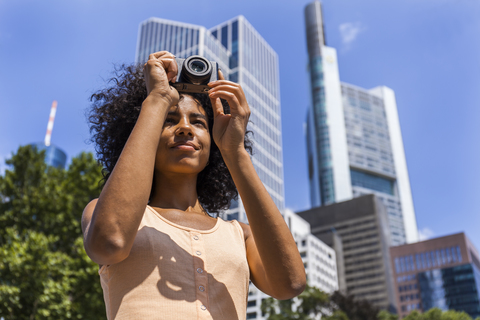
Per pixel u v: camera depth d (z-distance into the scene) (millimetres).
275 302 40562
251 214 1364
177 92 1416
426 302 107000
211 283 1265
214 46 114938
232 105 1473
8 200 15328
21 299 11727
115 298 1198
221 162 2086
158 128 1302
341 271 112062
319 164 151500
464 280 105188
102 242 1122
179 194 1546
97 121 2113
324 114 157750
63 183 15477
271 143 113188
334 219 120438
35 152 16625
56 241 14125
